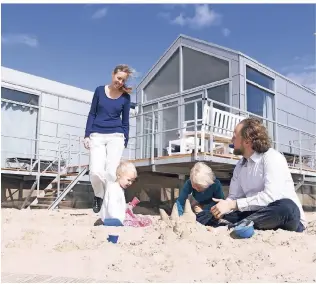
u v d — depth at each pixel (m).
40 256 2.38
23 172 8.37
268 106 9.59
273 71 9.78
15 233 3.19
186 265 2.12
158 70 10.61
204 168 3.61
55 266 2.16
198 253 2.31
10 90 10.14
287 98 10.32
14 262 2.25
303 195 10.78
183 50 10.05
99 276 1.98
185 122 7.80
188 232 2.61
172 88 10.20
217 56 9.13
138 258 2.26
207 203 3.70
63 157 10.89
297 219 2.88
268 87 9.67
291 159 9.25
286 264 2.12
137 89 11.12
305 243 2.45
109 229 3.16
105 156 4.76
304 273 1.93
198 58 9.66
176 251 2.34
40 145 10.52
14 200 9.27
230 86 8.75
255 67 9.11
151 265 2.14
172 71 10.30
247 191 3.13
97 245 2.61
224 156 6.36
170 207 8.98
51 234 3.04
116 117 4.81
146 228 3.18
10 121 10.10
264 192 2.88
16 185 9.38
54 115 10.91
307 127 11.16
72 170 8.61
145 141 10.59
